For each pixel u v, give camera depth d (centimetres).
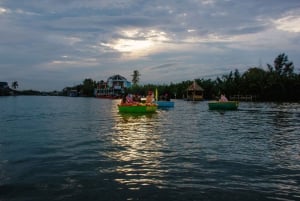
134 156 1069
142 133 1680
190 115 3070
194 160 1009
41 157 1044
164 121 2417
